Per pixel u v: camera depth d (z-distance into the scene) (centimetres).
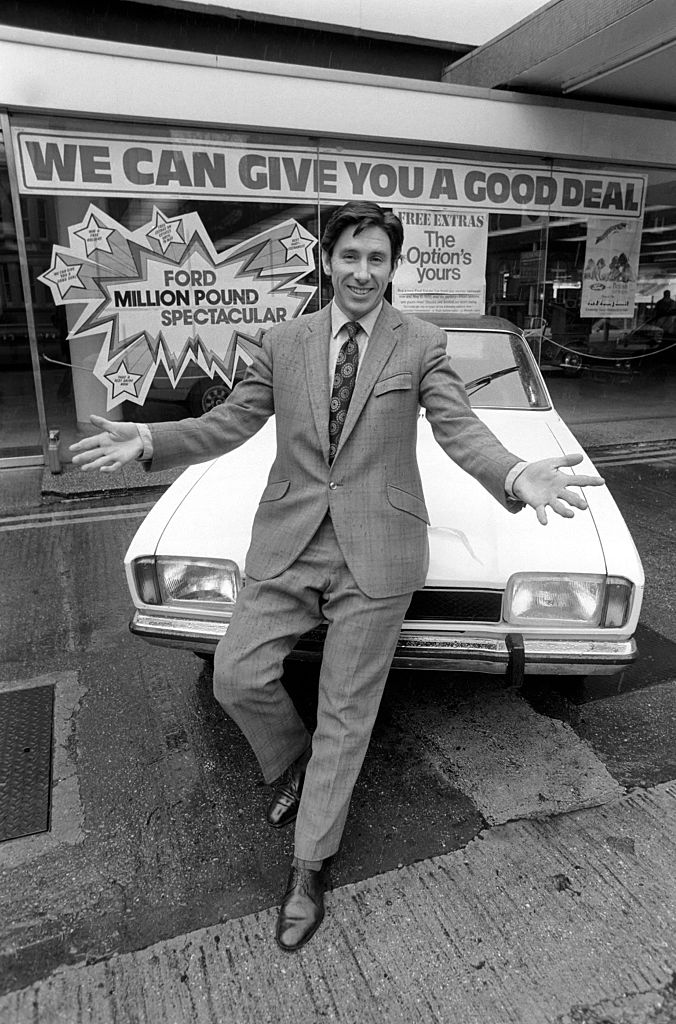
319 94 651
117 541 479
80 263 638
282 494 195
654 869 203
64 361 653
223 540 237
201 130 642
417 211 742
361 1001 165
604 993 167
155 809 227
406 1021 160
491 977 171
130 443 183
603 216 827
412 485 192
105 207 632
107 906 192
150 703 286
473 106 711
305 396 186
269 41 734
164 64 596
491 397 384
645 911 189
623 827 219
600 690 296
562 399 870
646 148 798
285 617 194
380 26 769
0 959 176
